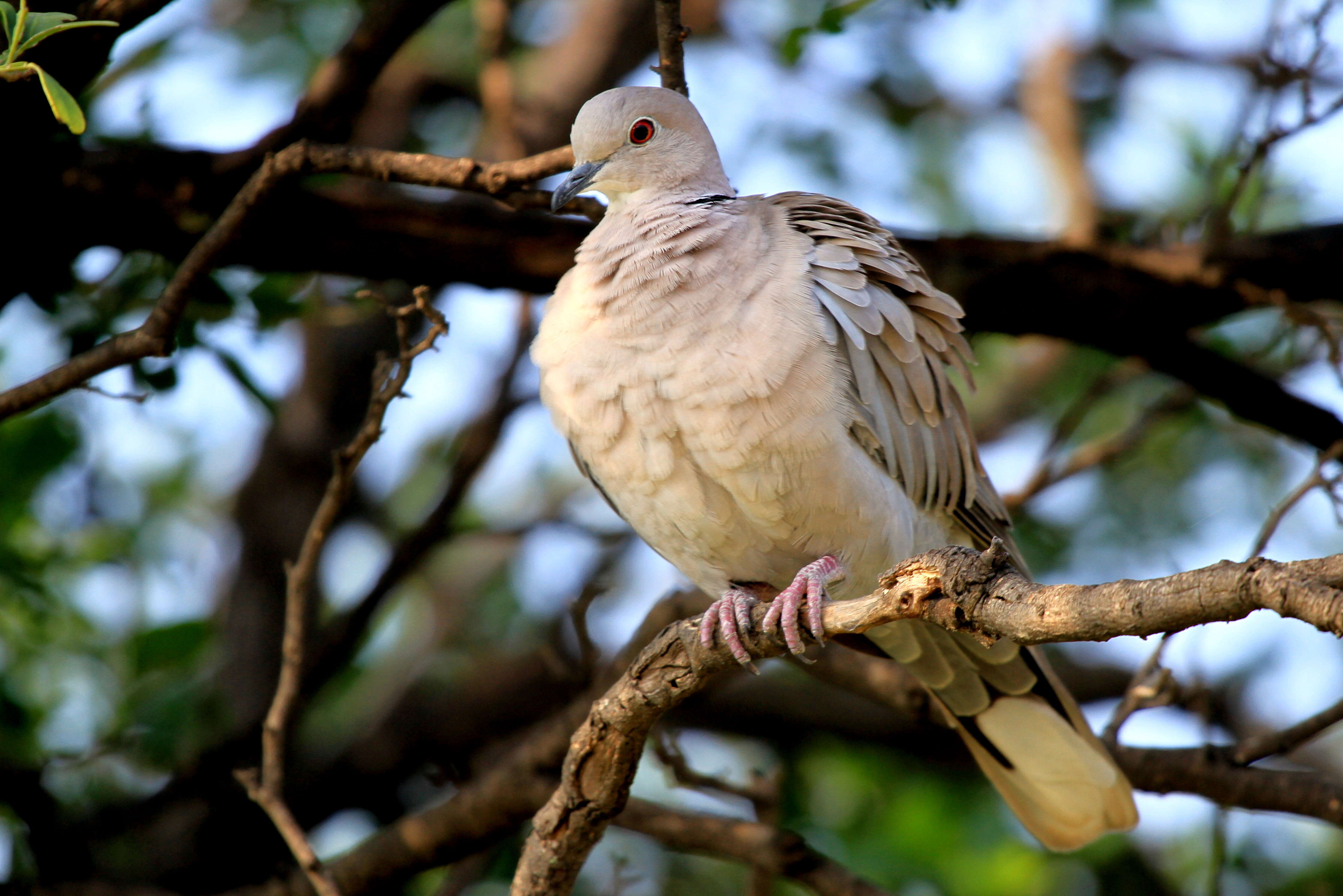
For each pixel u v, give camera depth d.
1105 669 13.52
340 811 12.60
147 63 10.66
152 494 13.73
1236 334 13.72
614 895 9.87
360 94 9.05
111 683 11.17
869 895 9.09
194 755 11.20
